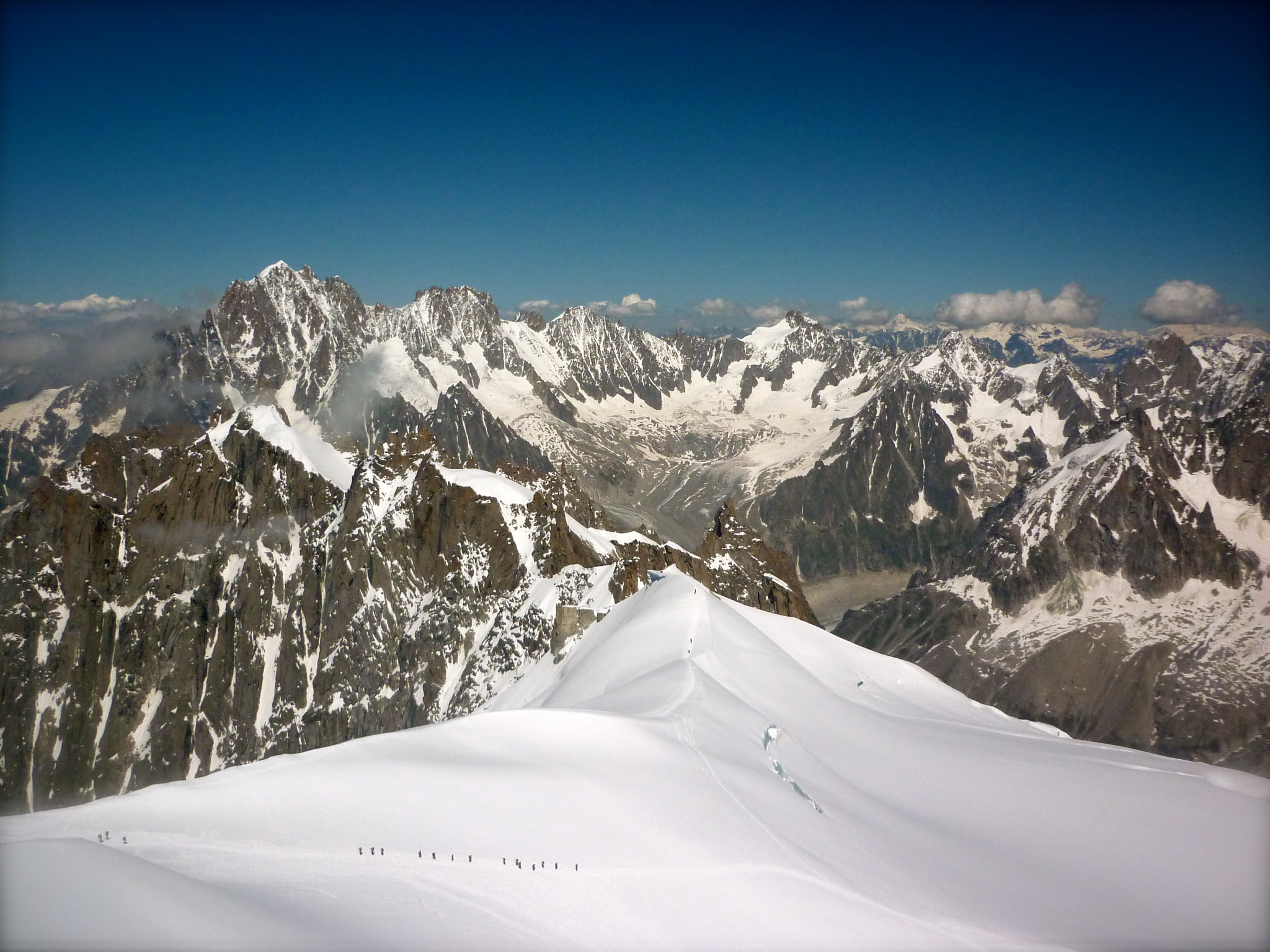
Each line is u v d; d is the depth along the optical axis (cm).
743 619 15562
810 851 7831
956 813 9975
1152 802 10262
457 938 5778
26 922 4356
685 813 7950
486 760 8306
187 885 5278
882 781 10788
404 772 7775
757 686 13000
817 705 13062
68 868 4784
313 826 6988
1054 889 8075
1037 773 11225
